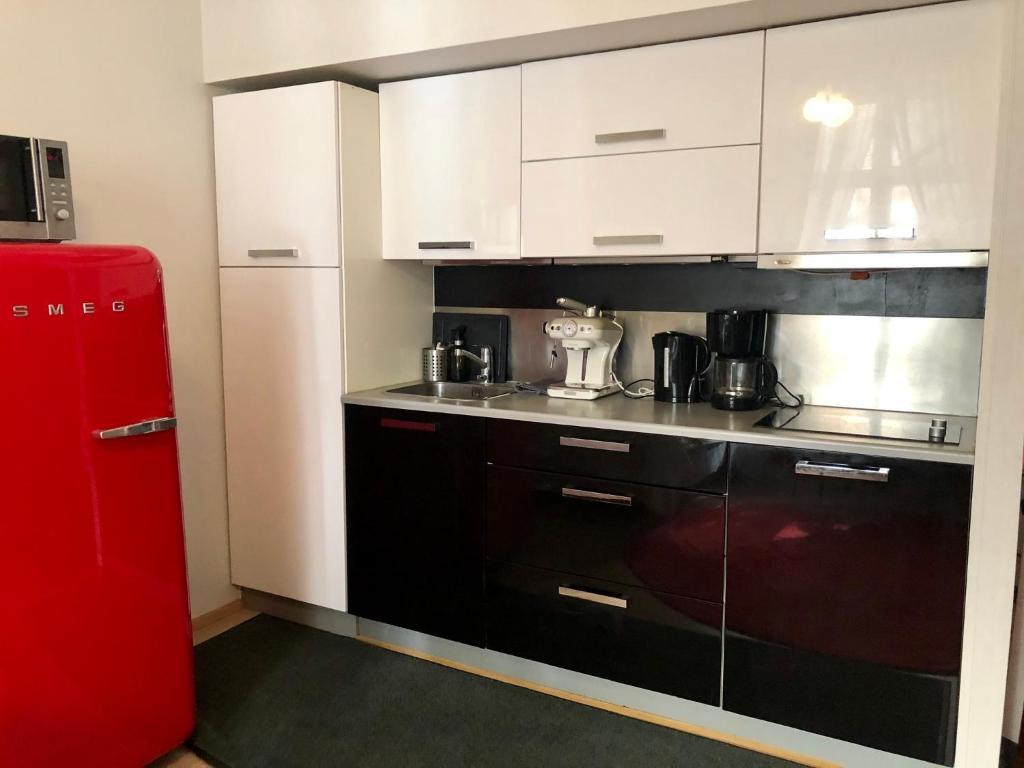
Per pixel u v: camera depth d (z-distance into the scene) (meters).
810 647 1.98
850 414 2.29
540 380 2.89
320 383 2.64
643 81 2.23
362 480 2.60
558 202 2.40
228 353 2.80
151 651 1.98
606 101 2.29
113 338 1.83
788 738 2.10
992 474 1.73
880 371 2.33
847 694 1.96
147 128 2.53
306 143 2.56
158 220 2.58
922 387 2.29
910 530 1.84
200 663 2.59
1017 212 1.66
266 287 2.69
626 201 2.30
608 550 2.21
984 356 1.72
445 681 2.48
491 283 2.95
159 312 1.94
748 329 2.33
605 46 2.27
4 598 1.67
